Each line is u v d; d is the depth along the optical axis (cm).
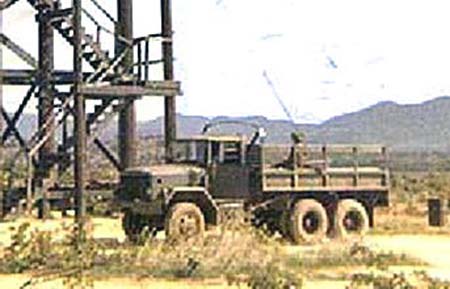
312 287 2119
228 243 2411
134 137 3728
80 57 3322
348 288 2083
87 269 2194
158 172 2881
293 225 3028
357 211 3166
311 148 3122
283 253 2506
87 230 2722
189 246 2438
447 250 2920
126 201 2917
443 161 14400
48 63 3738
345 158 3184
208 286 2094
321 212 3078
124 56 3525
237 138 3009
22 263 2233
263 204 3027
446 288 2127
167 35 3566
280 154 3070
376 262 2527
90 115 3575
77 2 3319
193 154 3008
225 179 2970
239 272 2242
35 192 3572
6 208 3481
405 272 2406
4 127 3919
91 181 3756
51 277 2088
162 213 2842
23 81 3641
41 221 3453
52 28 3722
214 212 2900
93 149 4391
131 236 2820
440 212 3706
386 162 3256
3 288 1997
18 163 3600
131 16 3581
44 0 3569
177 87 3588
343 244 2827
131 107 3719
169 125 3625
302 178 3083
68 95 3619
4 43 3559
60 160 3678
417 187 6281
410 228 3575
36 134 3538
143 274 2189
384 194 3244
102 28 3516
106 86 3406
